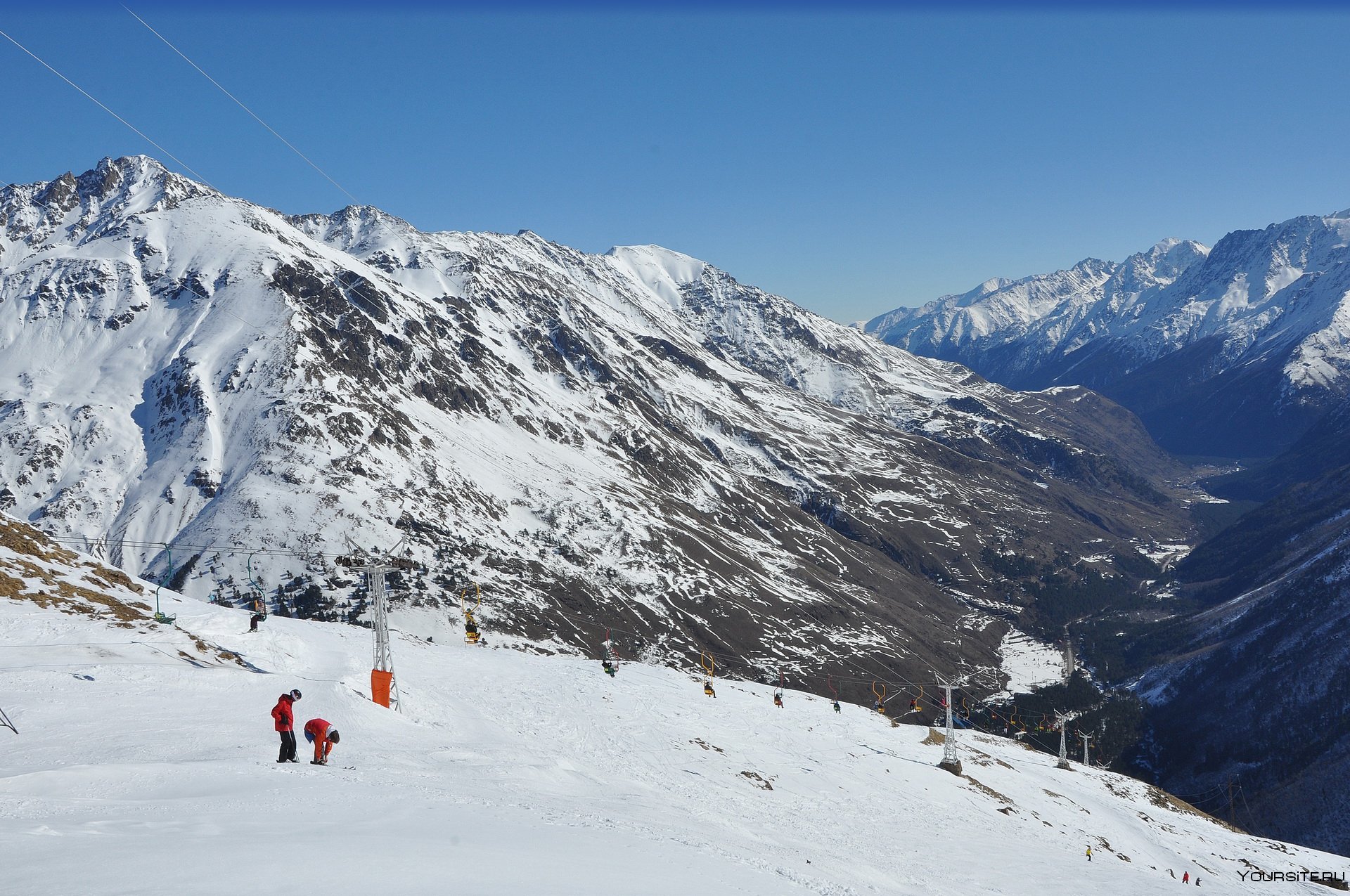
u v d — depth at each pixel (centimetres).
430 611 17512
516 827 2211
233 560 18488
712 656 19975
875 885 3438
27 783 2166
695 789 5309
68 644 4662
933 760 8588
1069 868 5888
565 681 7975
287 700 2919
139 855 1460
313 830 1834
